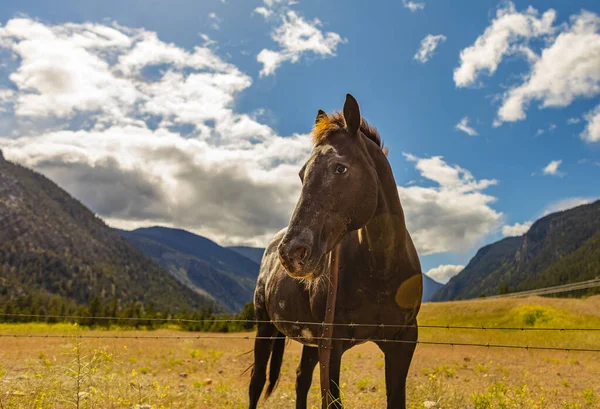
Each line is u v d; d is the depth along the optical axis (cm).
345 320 390
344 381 903
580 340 1731
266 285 532
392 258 381
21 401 473
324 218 326
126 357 1223
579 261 19562
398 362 402
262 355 558
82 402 460
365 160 351
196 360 1259
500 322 3338
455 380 900
